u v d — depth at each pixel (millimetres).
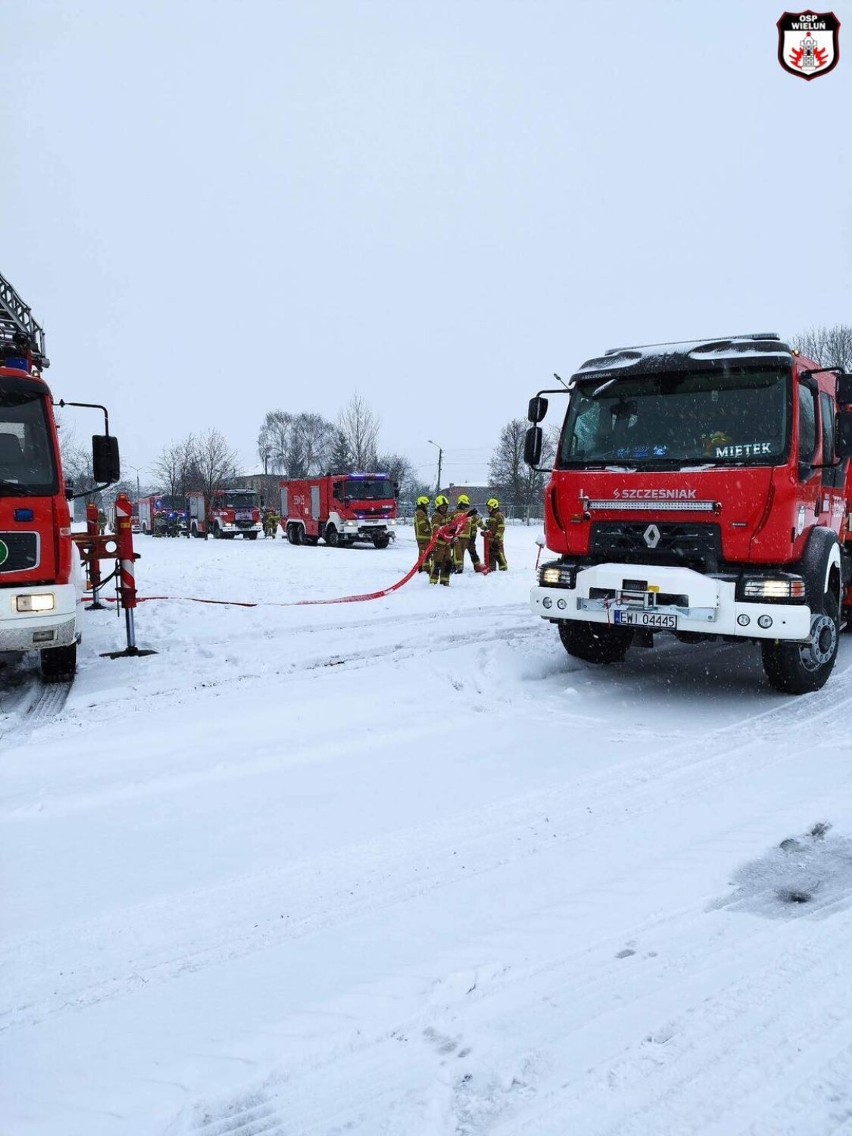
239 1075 2545
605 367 7262
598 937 3281
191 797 4973
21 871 4023
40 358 8398
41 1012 2928
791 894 3621
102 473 7801
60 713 6660
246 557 25172
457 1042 2672
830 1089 2432
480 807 4754
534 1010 2824
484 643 8797
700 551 6602
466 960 3133
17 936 3436
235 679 7605
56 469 7145
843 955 3121
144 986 3076
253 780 5246
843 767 5312
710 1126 2299
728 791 4949
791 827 4309
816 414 7043
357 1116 2377
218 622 10727
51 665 7730
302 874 3961
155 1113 2393
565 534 7305
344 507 31453
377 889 3801
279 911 3621
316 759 5641
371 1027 2750
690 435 6816
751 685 7625
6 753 5551
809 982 2947
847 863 3916
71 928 3494
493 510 18172
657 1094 2416
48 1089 2508
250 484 78875
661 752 5711
